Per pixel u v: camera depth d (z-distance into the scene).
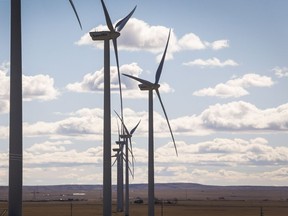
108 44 58.06
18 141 39.88
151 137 72.00
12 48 40.38
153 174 71.38
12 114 39.97
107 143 56.75
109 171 56.31
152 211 70.50
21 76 40.47
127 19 63.44
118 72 59.19
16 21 40.47
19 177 39.66
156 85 71.62
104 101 57.56
